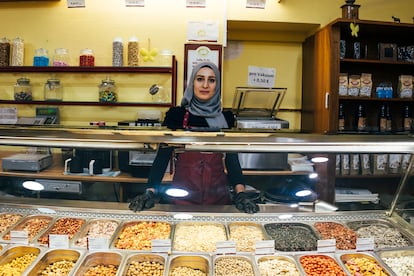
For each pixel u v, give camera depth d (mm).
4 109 3018
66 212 1811
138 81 2949
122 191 1889
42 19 2977
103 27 2967
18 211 1823
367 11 3154
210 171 1874
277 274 1411
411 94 3066
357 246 1567
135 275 1388
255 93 3221
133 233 1651
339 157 2213
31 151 1917
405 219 1843
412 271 1465
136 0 2941
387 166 2076
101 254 1493
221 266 1440
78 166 1870
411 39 3252
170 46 2957
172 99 2859
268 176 1863
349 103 3211
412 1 3172
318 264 1466
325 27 2869
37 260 1431
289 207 1866
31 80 2986
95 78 2963
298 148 1451
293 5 3031
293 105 3414
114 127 1647
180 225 1730
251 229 1716
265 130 1653
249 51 3363
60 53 2912
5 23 2998
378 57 3125
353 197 1956
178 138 1455
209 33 2947
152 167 1803
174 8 2947
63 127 1637
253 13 3006
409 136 1570
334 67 2777
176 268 1462
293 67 3396
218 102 2500
